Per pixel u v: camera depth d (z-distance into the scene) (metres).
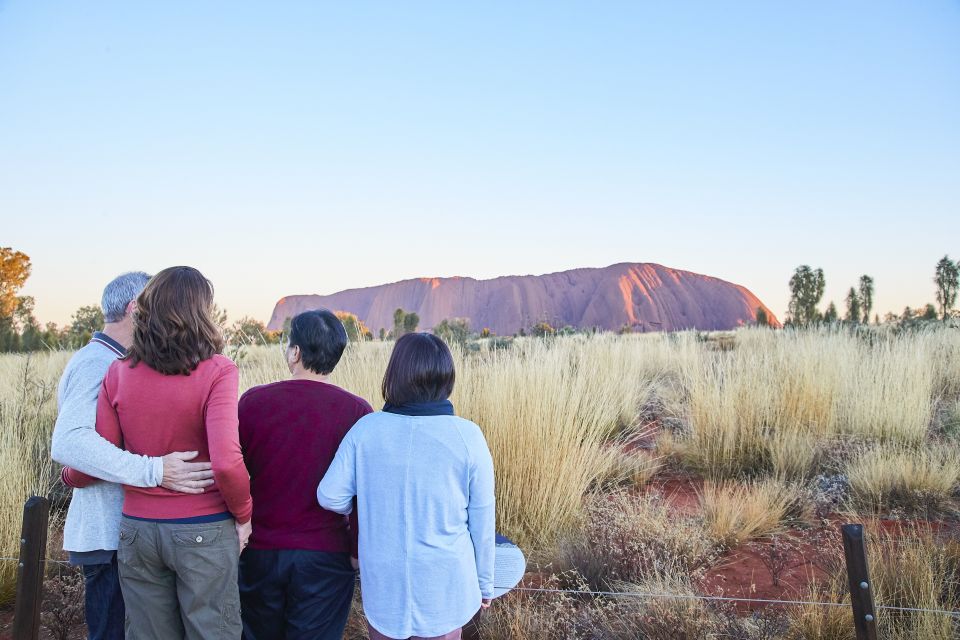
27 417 5.07
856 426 6.09
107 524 2.08
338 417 2.19
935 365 7.87
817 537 3.89
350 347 5.72
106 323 2.25
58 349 10.29
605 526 3.87
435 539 1.89
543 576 3.74
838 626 2.84
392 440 1.93
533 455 4.36
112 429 1.96
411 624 1.87
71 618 3.26
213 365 1.96
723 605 3.08
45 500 2.38
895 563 3.29
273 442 2.12
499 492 4.29
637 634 2.91
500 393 4.67
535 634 2.98
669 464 5.94
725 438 5.88
